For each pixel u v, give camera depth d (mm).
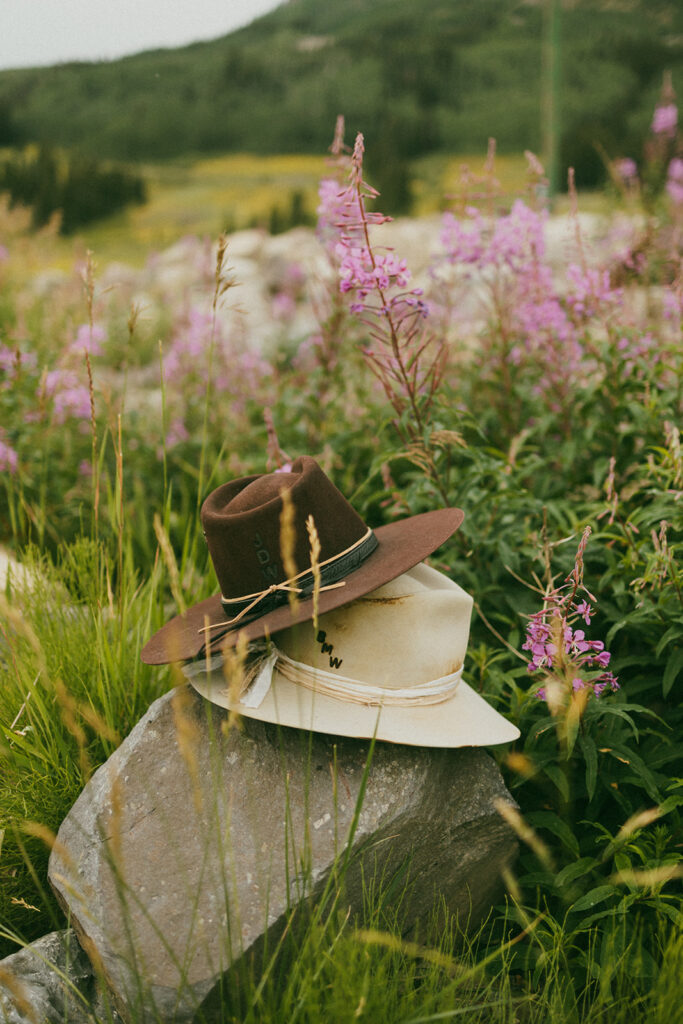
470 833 2295
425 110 61781
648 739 2574
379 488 3914
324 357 4297
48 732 2537
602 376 3617
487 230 3768
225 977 1919
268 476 2170
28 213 7117
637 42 60469
